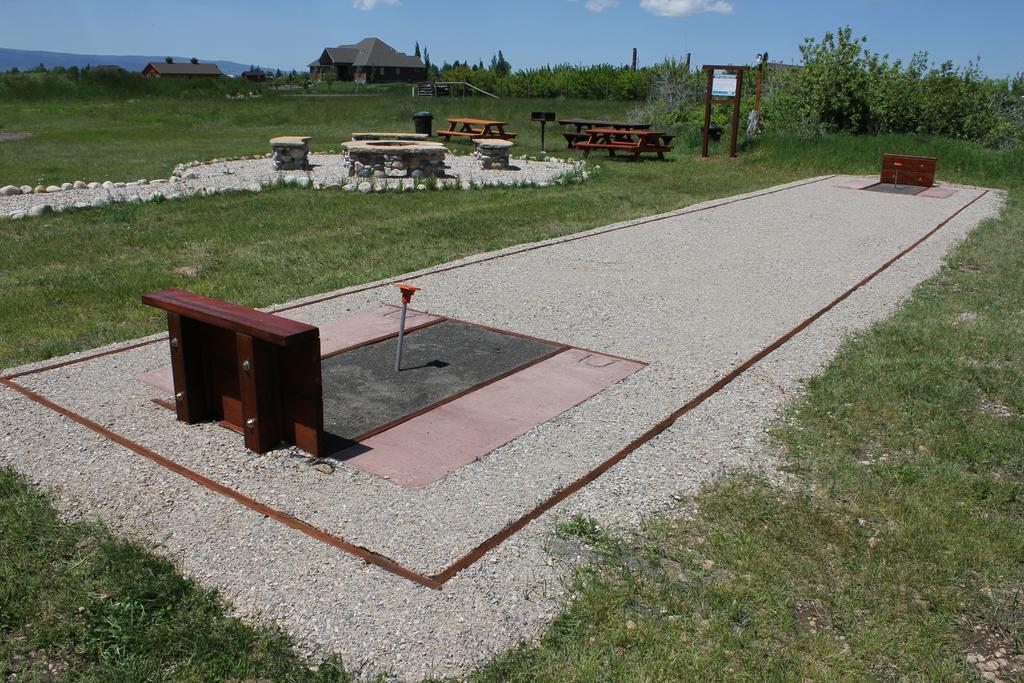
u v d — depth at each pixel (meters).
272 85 73.12
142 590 2.93
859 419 4.53
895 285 7.65
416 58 99.44
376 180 14.10
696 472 3.92
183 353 4.25
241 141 22.23
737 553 3.23
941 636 2.79
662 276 7.92
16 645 2.70
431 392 4.80
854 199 13.73
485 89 46.94
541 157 18.94
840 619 2.87
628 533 3.39
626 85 41.22
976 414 4.60
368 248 8.98
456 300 6.88
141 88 39.31
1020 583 3.09
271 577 3.06
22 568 3.07
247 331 3.82
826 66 21.80
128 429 4.29
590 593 2.96
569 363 5.40
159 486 3.71
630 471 3.92
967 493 3.73
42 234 9.36
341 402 4.63
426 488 3.70
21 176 14.35
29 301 6.71
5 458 3.97
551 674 2.59
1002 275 8.01
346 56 96.12
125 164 16.59
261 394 3.94
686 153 20.84
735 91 19.62
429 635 2.75
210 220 10.38
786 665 2.65
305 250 8.83
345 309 6.57
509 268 8.12
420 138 19.69
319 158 18.39
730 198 13.51
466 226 10.31
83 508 3.53
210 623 2.80
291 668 2.59
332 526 3.38
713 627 2.80
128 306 6.67
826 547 3.30
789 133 21.70
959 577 3.12
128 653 2.67
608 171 17.00
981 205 13.16
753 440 4.29
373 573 3.08
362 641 2.72
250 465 3.90
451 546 3.24
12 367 5.23
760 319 6.51
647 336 6.02
